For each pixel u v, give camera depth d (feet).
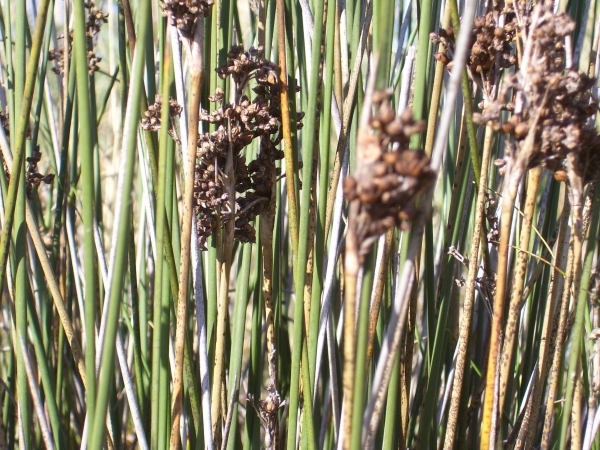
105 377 1.76
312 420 1.99
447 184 2.65
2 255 1.99
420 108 1.81
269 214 2.10
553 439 2.40
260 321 2.33
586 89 1.70
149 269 3.16
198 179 2.02
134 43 2.16
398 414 2.09
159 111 2.03
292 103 2.06
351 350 1.57
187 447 2.26
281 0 1.97
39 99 2.49
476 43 1.82
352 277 1.54
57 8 4.25
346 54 2.17
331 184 2.06
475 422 2.44
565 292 1.90
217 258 2.10
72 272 2.82
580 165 1.72
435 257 2.75
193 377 2.12
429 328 2.21
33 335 2.24
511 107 1.81
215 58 2.12
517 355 2.42
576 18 2.19
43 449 2.84
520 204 2.21
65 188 2.64
